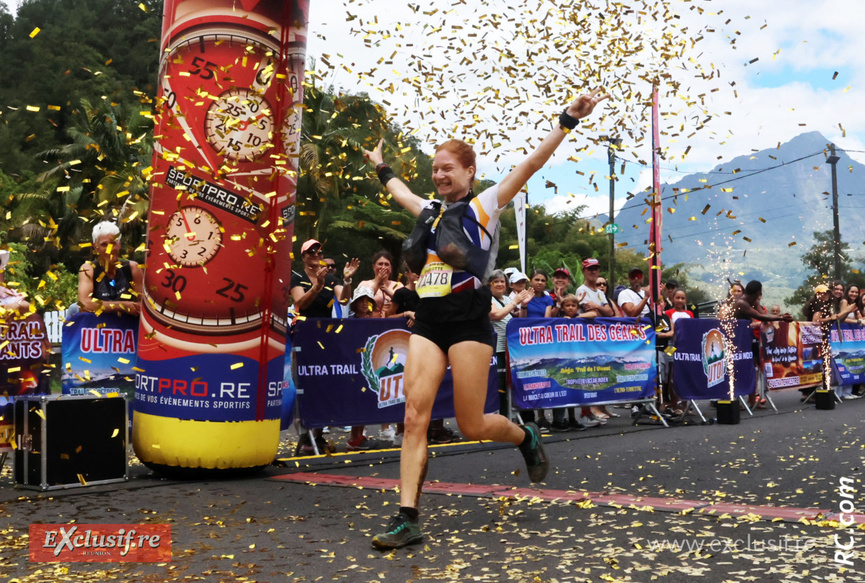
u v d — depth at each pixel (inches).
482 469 224.2
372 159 175.3
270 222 212.1
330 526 150.6
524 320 315.3
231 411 210.7
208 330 210.4
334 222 1375.5
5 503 178.7
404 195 163.8
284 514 163.2
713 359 371.2
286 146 216.2
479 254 139.6
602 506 161.8
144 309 216.4
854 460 227.8
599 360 339.0
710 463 225.9
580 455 247.4
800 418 366.3
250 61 208.8
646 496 176.1
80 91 1828.2
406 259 145.6
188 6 209.0
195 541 139.2
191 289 209.9
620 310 377.7
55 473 197.5
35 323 220.8
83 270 230.7
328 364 271.4
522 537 136.8
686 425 344.2
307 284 271.6
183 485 203.5
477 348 139.9
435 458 247.8
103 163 1107.3
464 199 146.0
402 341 289.4
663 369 378.9
